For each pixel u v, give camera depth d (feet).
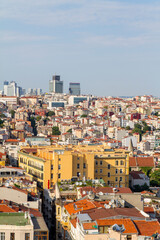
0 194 650.84
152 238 492.54
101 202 633.61
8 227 514.68
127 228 508.53
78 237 540.11
